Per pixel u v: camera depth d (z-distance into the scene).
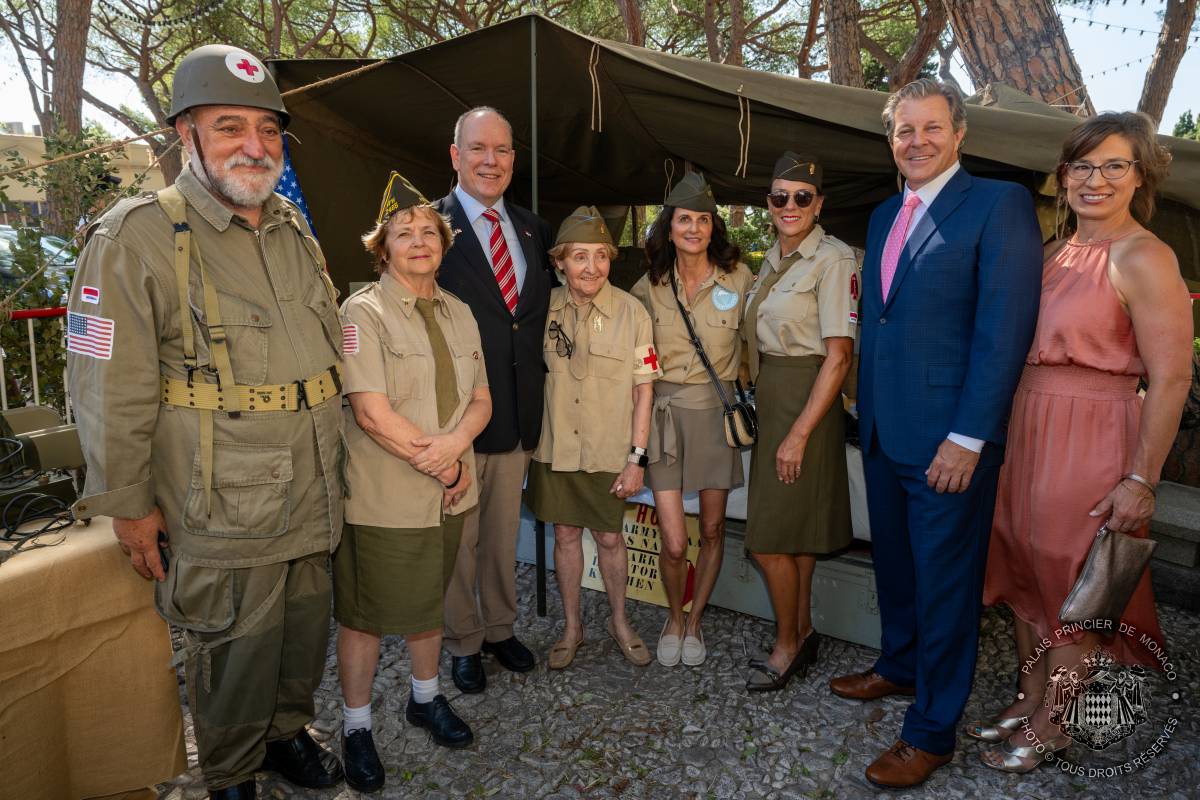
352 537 2.31
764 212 11.68
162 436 1.91
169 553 1.99
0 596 1.83
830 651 3.27
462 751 2.59
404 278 2.36
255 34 11.59
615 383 2.83
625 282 8.54
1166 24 8.64
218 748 2.10
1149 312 2.11
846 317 2.59
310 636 2.28
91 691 2.08
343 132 4.63
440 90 4.06
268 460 1.96
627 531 3.81
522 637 3.42
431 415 2.35
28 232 4.23
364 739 2.42
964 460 2.20
